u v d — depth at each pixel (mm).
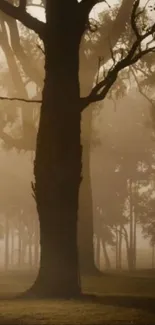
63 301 17656
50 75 19578
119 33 34438
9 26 33188
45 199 19250
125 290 24578
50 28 19578
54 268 19250
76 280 19359
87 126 36469
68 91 19438
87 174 35469
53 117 19391
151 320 14055
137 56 19516
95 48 34438
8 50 34812
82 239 34656
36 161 19516
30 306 16281
